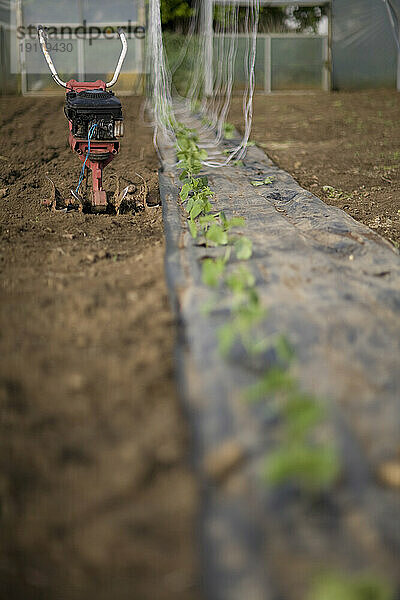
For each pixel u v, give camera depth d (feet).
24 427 12.29
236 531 8.96
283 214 26.45
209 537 9.02
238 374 12.55
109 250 21.85
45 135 44.52
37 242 22.90
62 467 11.35
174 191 30.32
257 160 38.37
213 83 70.44
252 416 11.17
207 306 14.57
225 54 69.77
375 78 72.18
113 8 67.72
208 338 13.96
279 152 41.19
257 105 62.13
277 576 8.22
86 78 69.00
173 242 21.62
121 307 16.84
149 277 18.79
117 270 19.66
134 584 9.27
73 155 38.65
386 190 32.37
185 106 64.64
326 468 8.95
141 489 10.82
